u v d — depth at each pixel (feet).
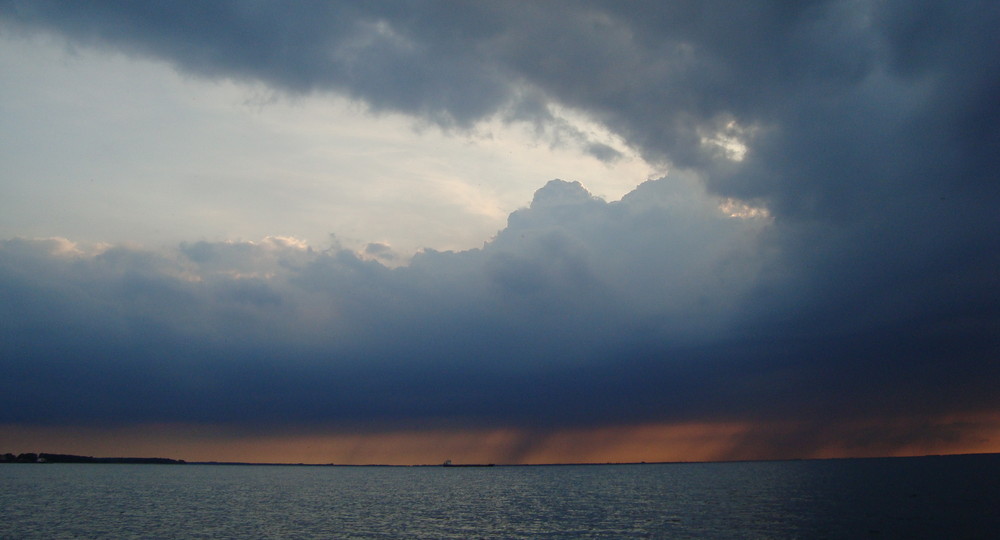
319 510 393.70
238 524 316.40
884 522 267.59
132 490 586.04
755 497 416.26
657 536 254.06
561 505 412.57
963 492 397.19
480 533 279.90
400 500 479.82
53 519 331.98
